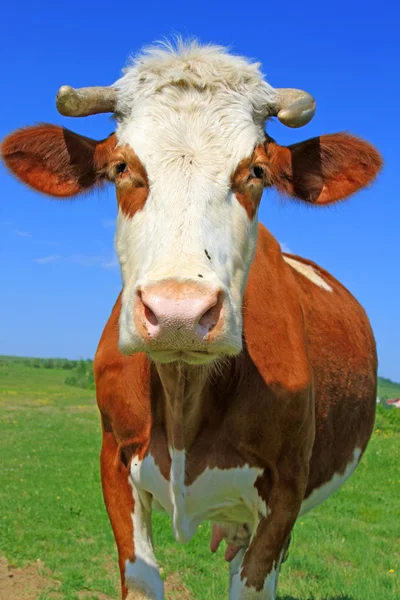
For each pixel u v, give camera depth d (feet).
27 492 37.29
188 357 9.80
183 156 11.18
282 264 15.88
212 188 10.99
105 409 13.92
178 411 12.10
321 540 29.50
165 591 22.84
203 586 22.76
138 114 11.85
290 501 13.30
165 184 10.94
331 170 13.82
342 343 17.78
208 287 9.45
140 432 13.21
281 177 13.62
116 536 13.47
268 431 13.07
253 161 11.66
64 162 13.44
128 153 11.48
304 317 15.97
